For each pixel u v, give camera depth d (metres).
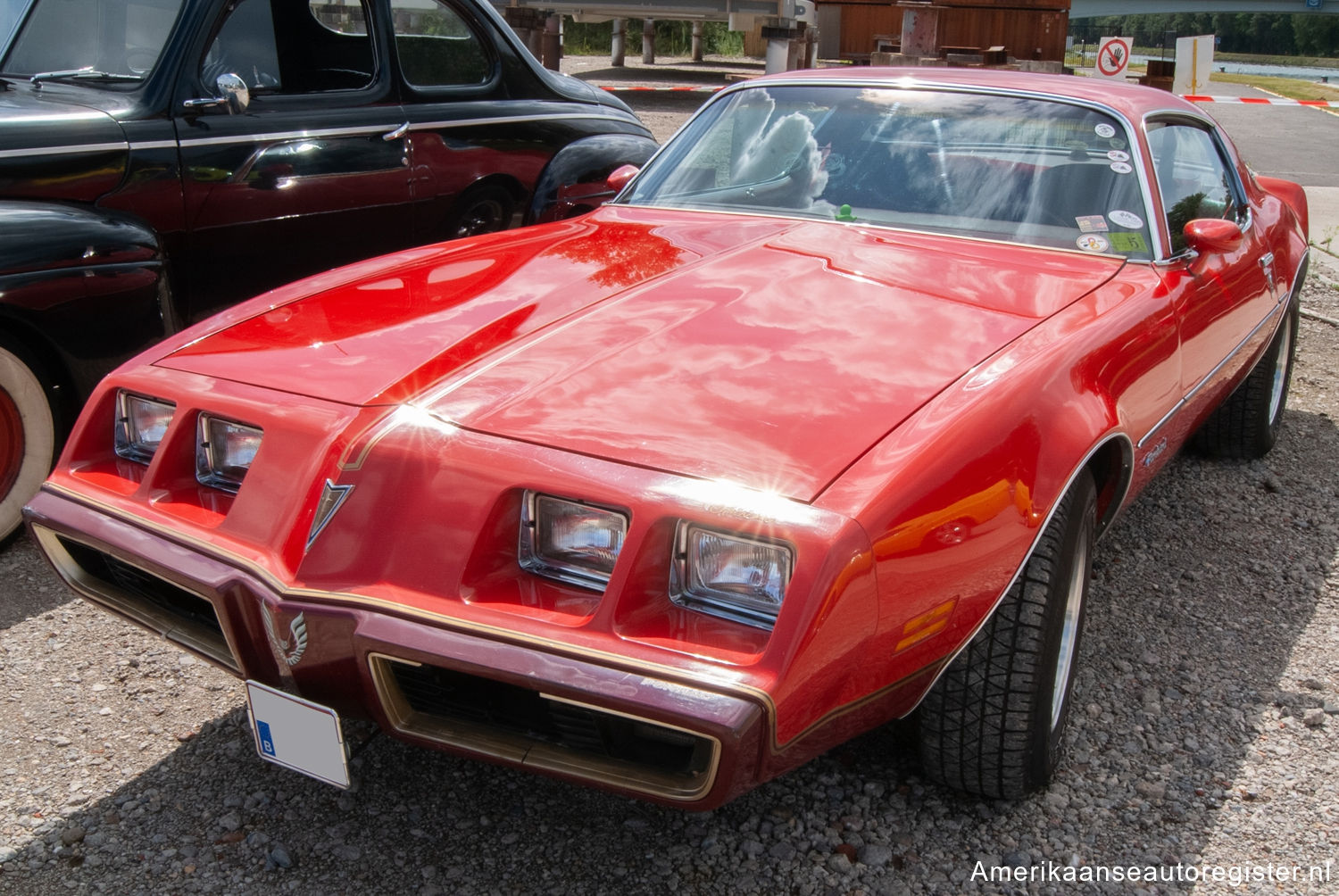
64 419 3.48
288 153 4.17
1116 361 2.41
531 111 5.12
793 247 2.74
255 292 4.24
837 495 1.76
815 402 1.96
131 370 2.30
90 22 4.07
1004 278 2.62
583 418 1.92
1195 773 2.52
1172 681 2.89
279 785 2.37
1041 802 2.40
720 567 1.74
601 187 5.35
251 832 2.22
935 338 2.25
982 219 2.91
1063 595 2.19
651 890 2.11
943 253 2.76
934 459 1.86
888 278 2.55
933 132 3.13
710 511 1.71
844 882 2.15
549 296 2.42
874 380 2.06
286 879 2.10
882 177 3.05
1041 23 16.84
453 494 1.85
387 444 1.91
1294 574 3.53
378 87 4.49
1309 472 4.41
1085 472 2.29
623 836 2.25
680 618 1.74
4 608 3.05
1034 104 3.14
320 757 1.96
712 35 26.39
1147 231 2.93
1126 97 3.21
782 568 1.71
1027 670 2.14
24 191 3.52
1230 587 3.43
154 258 3.55
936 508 1.84
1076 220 2.90
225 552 1.96
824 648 1.69
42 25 4.16
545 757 1.82
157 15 3.95
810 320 2.29
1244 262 3.50
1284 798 2.44
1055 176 2.97
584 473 1.79
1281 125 18.66
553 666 1.70
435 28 4.71
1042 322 2.39
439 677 1.88
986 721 2.17
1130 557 3.60
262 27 4.15
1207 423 4.33
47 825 2.22
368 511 1.88
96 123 3.67
